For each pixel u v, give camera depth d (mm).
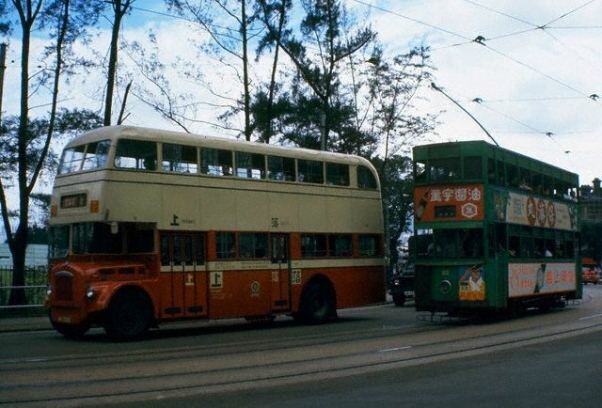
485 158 23609
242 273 22391
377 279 26719
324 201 25141
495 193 24109
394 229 50469
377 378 12250
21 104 29172
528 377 11977
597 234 93688
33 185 29297
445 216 23984
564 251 31203
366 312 32031
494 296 23531
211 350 16859
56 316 20266
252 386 11617
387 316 28750
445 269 23938
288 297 23703
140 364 14383
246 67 34688
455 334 20141
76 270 19625
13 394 11062
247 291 22469
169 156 20859
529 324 23266
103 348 17578
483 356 15055
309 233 24531
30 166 29172
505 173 25141
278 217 23578
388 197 47438
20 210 29266
